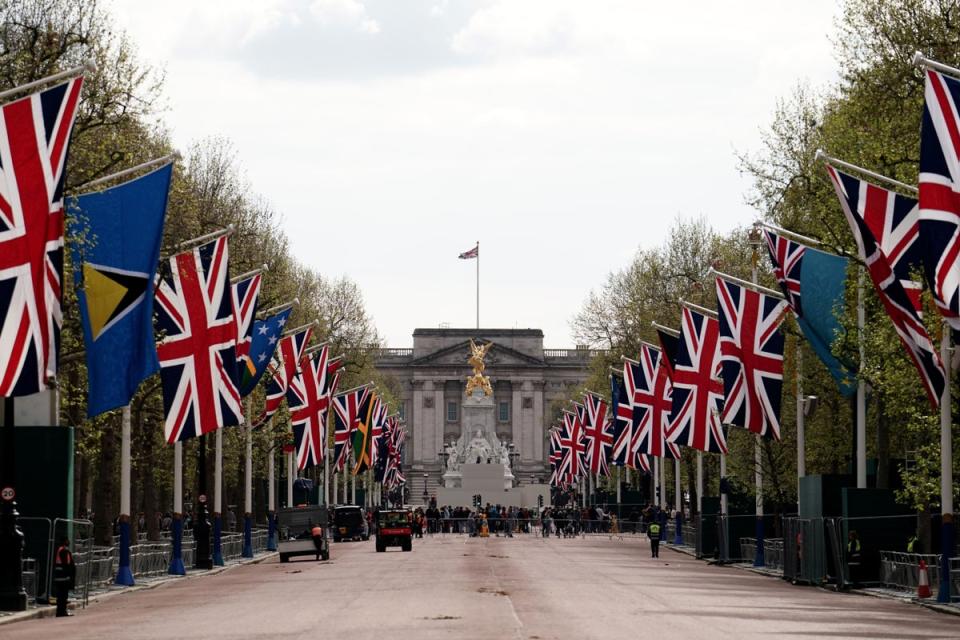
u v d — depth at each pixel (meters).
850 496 79.69
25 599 60.25
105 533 93.19
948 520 67.25
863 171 63.03
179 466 94.62
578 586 74.50
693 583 81.25
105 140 80.25
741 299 85.69
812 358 102.06
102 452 95.88
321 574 90.25
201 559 100.38
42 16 78.12
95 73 78.19
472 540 168.88
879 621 56.12
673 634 46.44
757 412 85.00
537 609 57.12
